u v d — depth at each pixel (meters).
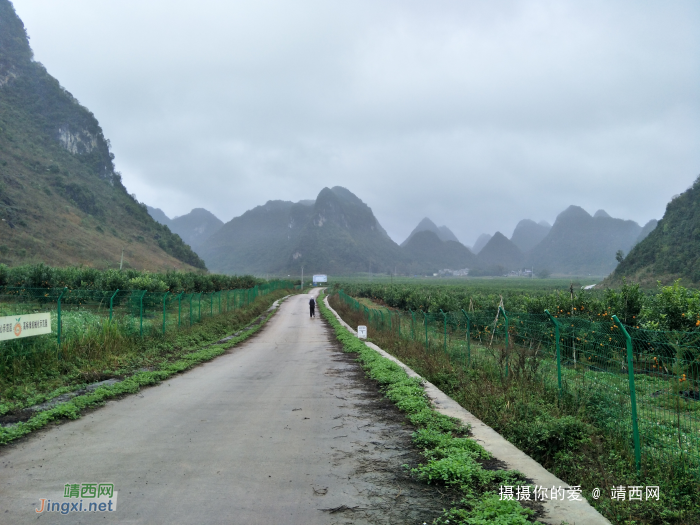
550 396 7.35
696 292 10.90
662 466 4.81
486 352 12.03
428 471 4.79
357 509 4.03
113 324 13.19
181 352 14.56
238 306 32.00
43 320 10.07
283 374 11.56
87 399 7.93
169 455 5.45
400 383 9.30
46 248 70.06
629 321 12.55
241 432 6.43
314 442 5.97
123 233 103.19
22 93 122.19
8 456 5.41
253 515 3.91
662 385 6.43
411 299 32.53
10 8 137.62
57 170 103.25
